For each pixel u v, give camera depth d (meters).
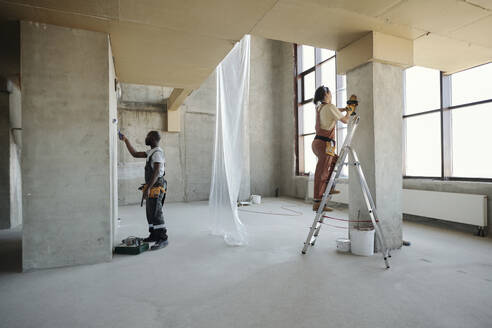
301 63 8.40
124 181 6.97
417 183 4.76
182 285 2.25
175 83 4.97
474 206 3.85
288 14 2.61
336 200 6.43
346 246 3.07
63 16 2.54
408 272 2.50
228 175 3.63
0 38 3.09
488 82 4.01
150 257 2.95
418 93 4.95
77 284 2.28
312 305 1.92
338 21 2.74
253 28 2.89
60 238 2.67
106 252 2.81
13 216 4.55
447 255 2.97
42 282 2.32
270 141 8.97
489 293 2.09
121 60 3.79
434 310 1.85
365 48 3.04
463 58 3.76
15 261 2.84
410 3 2.42
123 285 2.26
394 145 3.16
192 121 7.75
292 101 8.51
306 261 2.79
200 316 1.79
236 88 3.65
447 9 2.51
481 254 3.00
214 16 2.64
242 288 2.19
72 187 2.70
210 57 3.71
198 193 7.80
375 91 3.05
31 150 2.59
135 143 7.16
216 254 3.05
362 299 2.00
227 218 3.72
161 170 3.41
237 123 3.64
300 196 8.17
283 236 3.83
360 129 3.21
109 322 1.72
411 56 3.13
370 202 2.69
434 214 4.36
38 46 2.62
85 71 2.76
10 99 4.52
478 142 4.14
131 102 7.02
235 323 1.70
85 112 2.75
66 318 1.77
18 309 1.88
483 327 1.66
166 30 2.89
